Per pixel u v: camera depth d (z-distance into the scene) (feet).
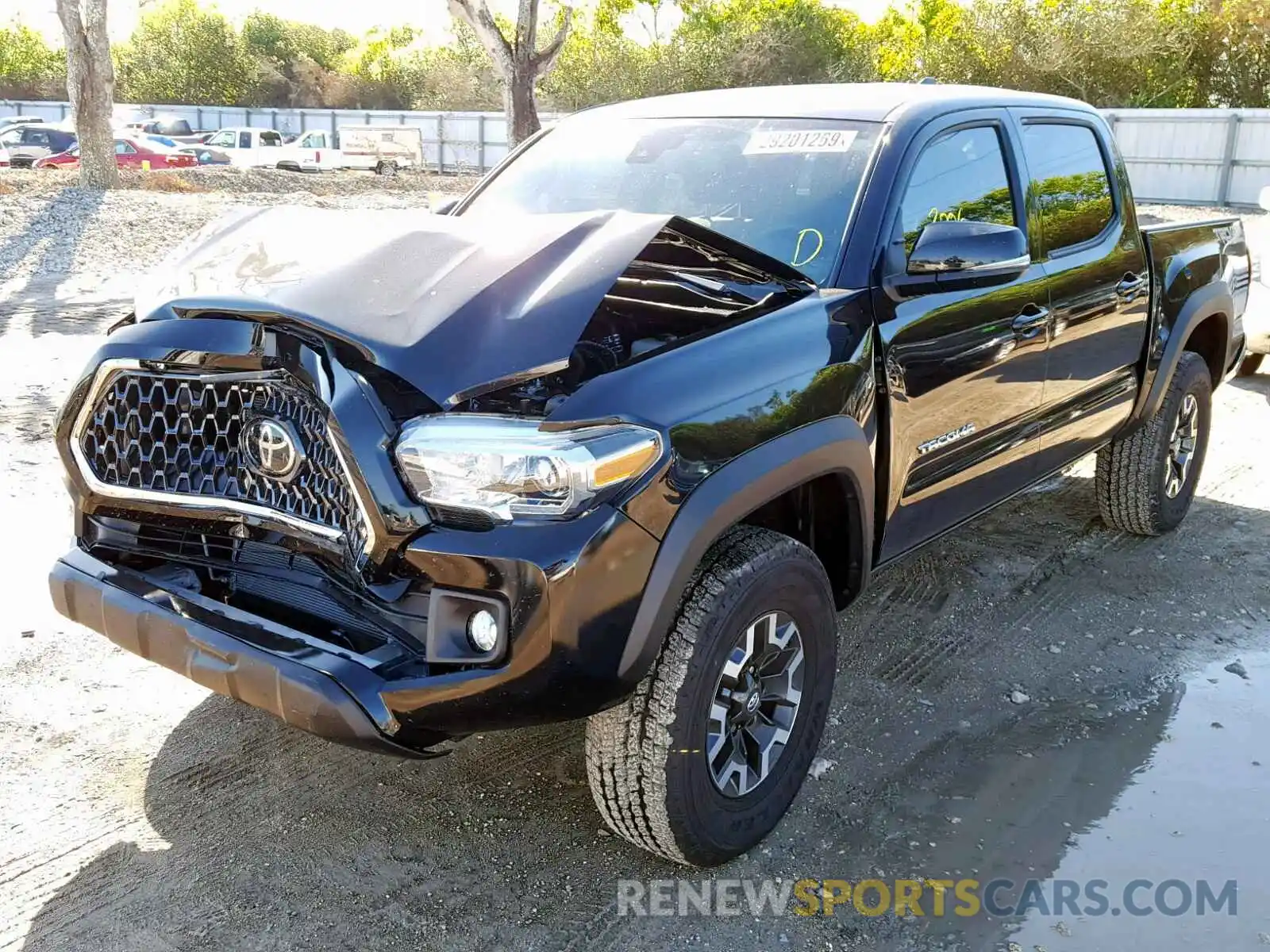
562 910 8.18
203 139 107.86
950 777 10.01
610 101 120.47
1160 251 14.38
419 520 7.09
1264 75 112.06
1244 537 16.02
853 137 10.66
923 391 9.94
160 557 8.36
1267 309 24.21
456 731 7.37
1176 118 93.97
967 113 11.35
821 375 8.68
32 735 10.07
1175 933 8.08
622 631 7.25
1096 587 14.17
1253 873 8.78
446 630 7.16
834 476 8.93
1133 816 9.48
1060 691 11.60
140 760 9.84
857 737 10.64
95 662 11.46
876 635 12.76
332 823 9.10
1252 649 12.62
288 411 7.41
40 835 8.75
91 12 59.98
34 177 66.39
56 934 7.75
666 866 8.71
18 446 18.01
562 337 7.25
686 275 9.53
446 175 98.12
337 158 92.63
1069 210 12.66
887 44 134.92
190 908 8.07
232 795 9.41
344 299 7.54
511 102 60.90
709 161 11.17
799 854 8.90
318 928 7.91
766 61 119.03
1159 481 15.15
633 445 7.17
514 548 6.92
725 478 7.68
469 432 6.98
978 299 10.59
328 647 7.28
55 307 31.58
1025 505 17.20
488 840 8.96
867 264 9.67
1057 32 114.11
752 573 8.02
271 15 167.32
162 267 8.81
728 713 8.33
